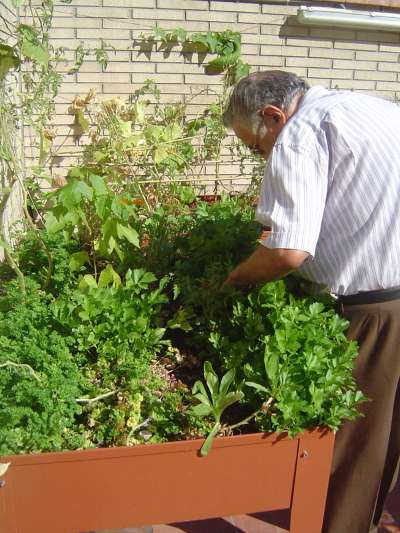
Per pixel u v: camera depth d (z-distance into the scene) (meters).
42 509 1.54
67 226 2.22
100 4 4.02
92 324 1.86
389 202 1.70
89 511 1.57
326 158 1.66
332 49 4.48
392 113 1.77
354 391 1.79
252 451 1.62
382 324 1.86
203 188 4.28
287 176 1.61
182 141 4.19
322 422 1.64
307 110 1.71
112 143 3.87
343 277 1.82
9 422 1.51
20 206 3.44
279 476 1.68
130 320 1.85
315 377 1.64
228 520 2.22
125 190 3.41
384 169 1.68
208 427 1.66
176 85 4.32
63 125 4.18
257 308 1.80
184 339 2.14
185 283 2.12
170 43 4.21
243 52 4.35
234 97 1.82
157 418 1.69
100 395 1.73
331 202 1.74
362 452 1.96
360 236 1.75
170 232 2.65
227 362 1.76
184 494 1.62
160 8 4.13
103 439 1.66
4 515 1.52
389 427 1.97
